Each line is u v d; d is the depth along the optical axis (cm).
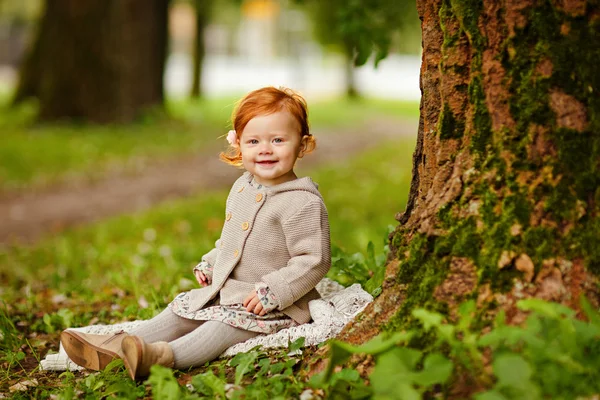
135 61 1838
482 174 268
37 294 563
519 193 259
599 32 263
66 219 994
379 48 632
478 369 237
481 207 265
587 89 260
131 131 1733
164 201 1098
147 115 1847
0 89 3197
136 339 293
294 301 318
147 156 1458
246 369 283
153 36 1872
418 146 308
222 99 2938
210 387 279
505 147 264
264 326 320
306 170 1401
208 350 312
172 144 1595
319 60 5944
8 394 321
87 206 1074
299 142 334
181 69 5144
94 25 1808
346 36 652
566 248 252
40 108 1817
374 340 245
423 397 246
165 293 477
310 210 322
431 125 295
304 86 4747
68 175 1261
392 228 409
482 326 251
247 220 329
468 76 279
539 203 256
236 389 279
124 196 1144
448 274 265
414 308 270
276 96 330
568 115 259
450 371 223
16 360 357
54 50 1819
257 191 332
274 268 326
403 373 224
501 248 257
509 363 213
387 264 316
